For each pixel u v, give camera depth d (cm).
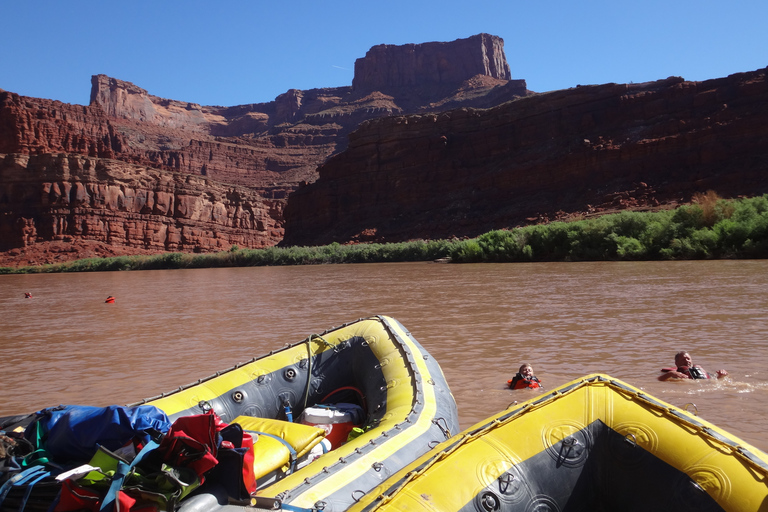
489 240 4666
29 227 10562
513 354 946
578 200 7088
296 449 407
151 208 11512
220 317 1684
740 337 991
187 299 2422
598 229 3931
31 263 9988
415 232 8262
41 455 334
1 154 11288
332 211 9912
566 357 906
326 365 598
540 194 7669
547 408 351
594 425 343
